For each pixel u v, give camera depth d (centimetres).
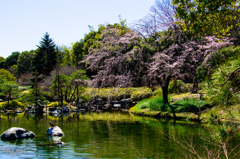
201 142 809
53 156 668
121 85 1540
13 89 2581
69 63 4534
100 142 850
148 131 1060
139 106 1945
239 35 1455
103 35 1717
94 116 1770
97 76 1564
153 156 661
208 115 349
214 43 1341
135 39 1642
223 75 330
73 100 2712
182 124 1239
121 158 649
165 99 1695
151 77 1528
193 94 1723
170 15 1508
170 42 1625
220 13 593
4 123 1387
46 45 4806
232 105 332
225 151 351
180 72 1515
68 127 1217
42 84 3888
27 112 2200
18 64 6075
